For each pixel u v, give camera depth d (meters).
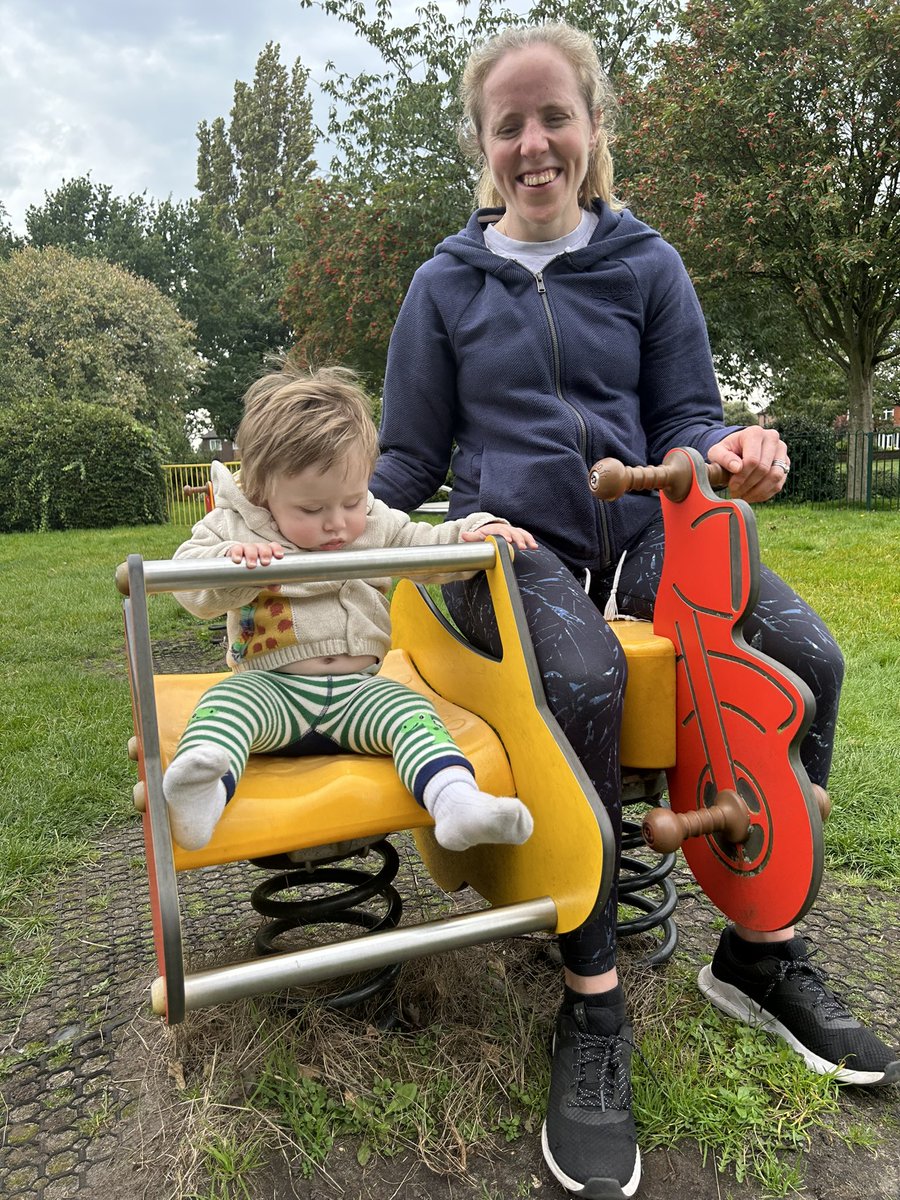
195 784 1.06
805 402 20.98
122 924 1.99
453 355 1.78
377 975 1.58
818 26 10.55
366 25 12.90
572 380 1.68
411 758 1.24
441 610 1.71
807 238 11.59
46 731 3.29
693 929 1.88
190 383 29.25
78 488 14.27
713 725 1.37
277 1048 1.44
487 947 1.77
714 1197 1.20
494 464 1.68
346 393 1.46
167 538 12.09
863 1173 1.24
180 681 1.58
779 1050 1.44
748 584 1.26
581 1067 1.27
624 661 1.37
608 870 1.16
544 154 1.65
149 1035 1.56
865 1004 1.62
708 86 10.72
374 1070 1.42
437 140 12.40
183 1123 1.35
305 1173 1.25
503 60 1.68
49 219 37.34
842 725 2.99
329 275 13.21
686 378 1.79
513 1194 1.21
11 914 2.05
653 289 1.76
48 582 7.75
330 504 1.40
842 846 2.22
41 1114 1.40
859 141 11.11
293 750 1.39
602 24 12.34
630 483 1.37
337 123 13.79
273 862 1.35
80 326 25.44
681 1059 1.43
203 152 41.62
